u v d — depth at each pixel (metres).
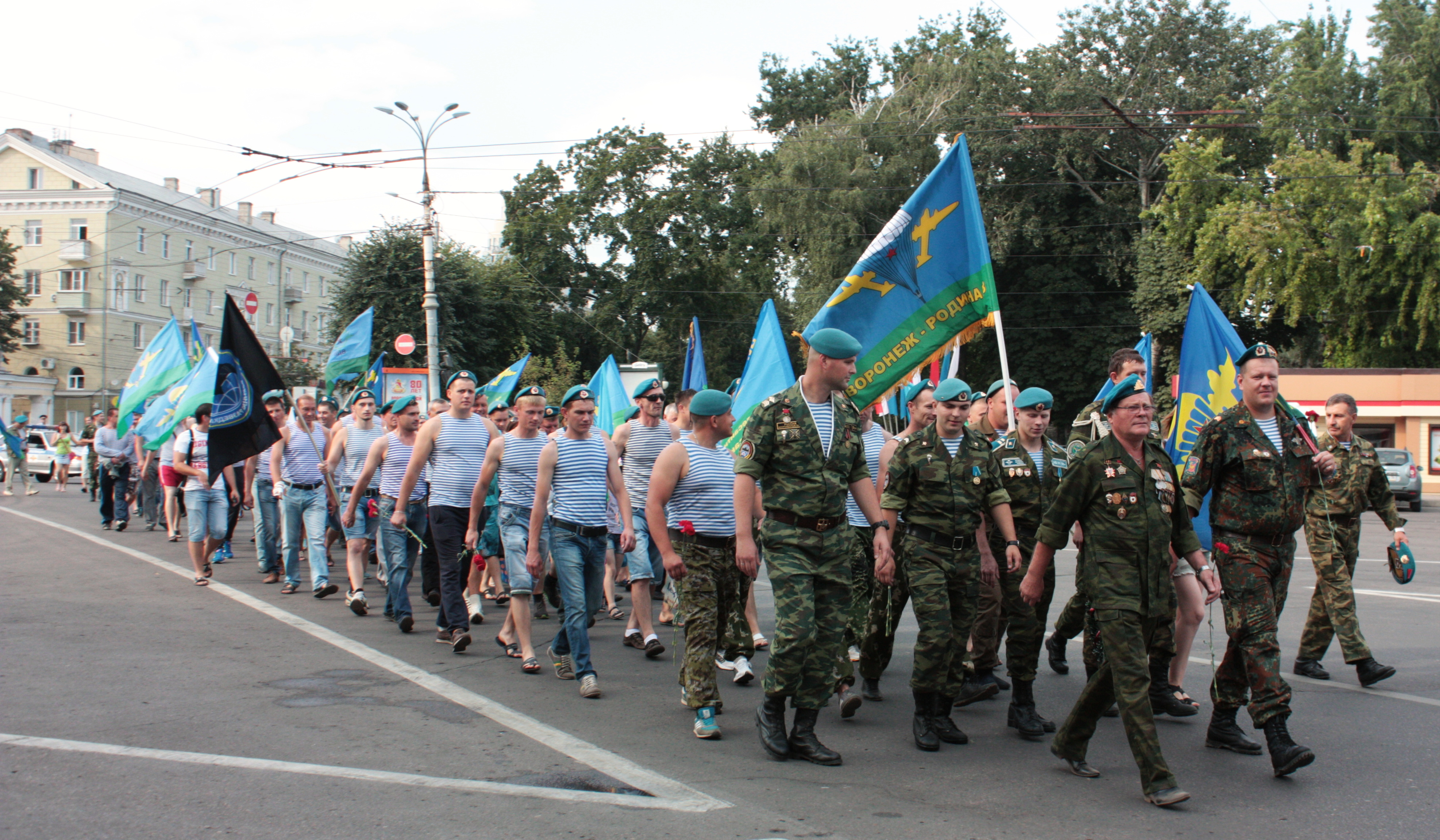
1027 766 5.13
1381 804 4.55
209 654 7.30
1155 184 39.22
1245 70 38.88
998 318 7.27
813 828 4.18
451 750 5.15
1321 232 32.72
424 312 34.25
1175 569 6.13
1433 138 35.38
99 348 55.66
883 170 38.41
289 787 4.50
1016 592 5.76
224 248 63.28
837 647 5.23
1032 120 38.88
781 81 49.75
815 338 5.27
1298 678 7.05
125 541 15.40
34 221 56.34
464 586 8.79
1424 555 14.59
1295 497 5.33
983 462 5.70
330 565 12.66
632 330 48.00
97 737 5.19
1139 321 39.44
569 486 6.66
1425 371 32.38
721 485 5.87
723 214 46.03
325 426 13.10
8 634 7.82
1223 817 4.37
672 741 5.45
